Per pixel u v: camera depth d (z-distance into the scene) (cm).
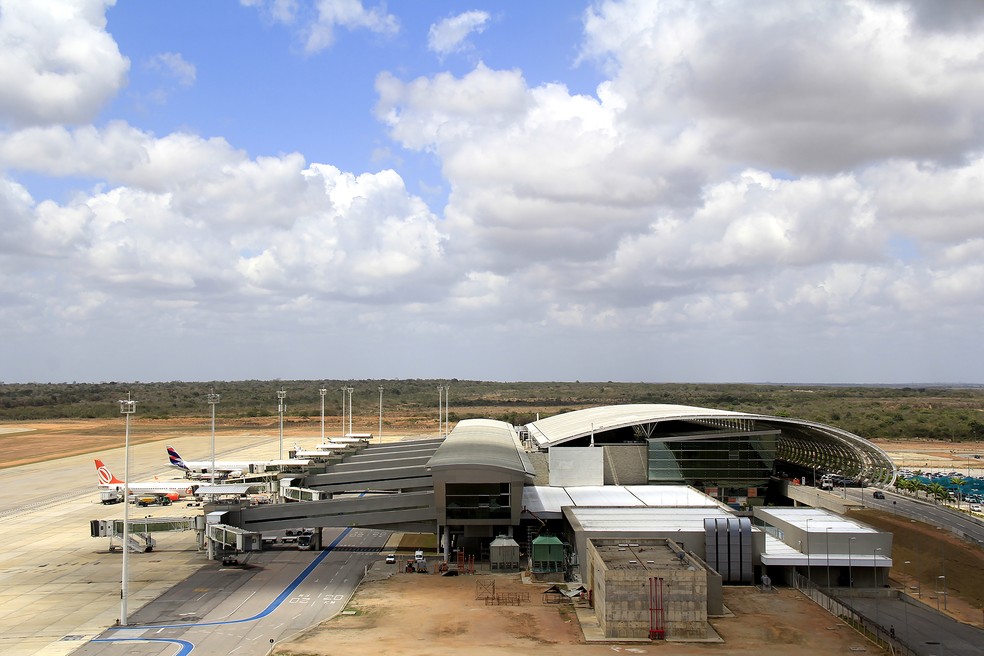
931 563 9438
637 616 6531
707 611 7194
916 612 7625
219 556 9744
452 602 7569
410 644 6262
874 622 7219
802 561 8306
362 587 8188
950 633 6888
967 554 9662
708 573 7194
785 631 6706
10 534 11094
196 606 7481
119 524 9875
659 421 12656
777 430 12656
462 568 9000
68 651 6191
